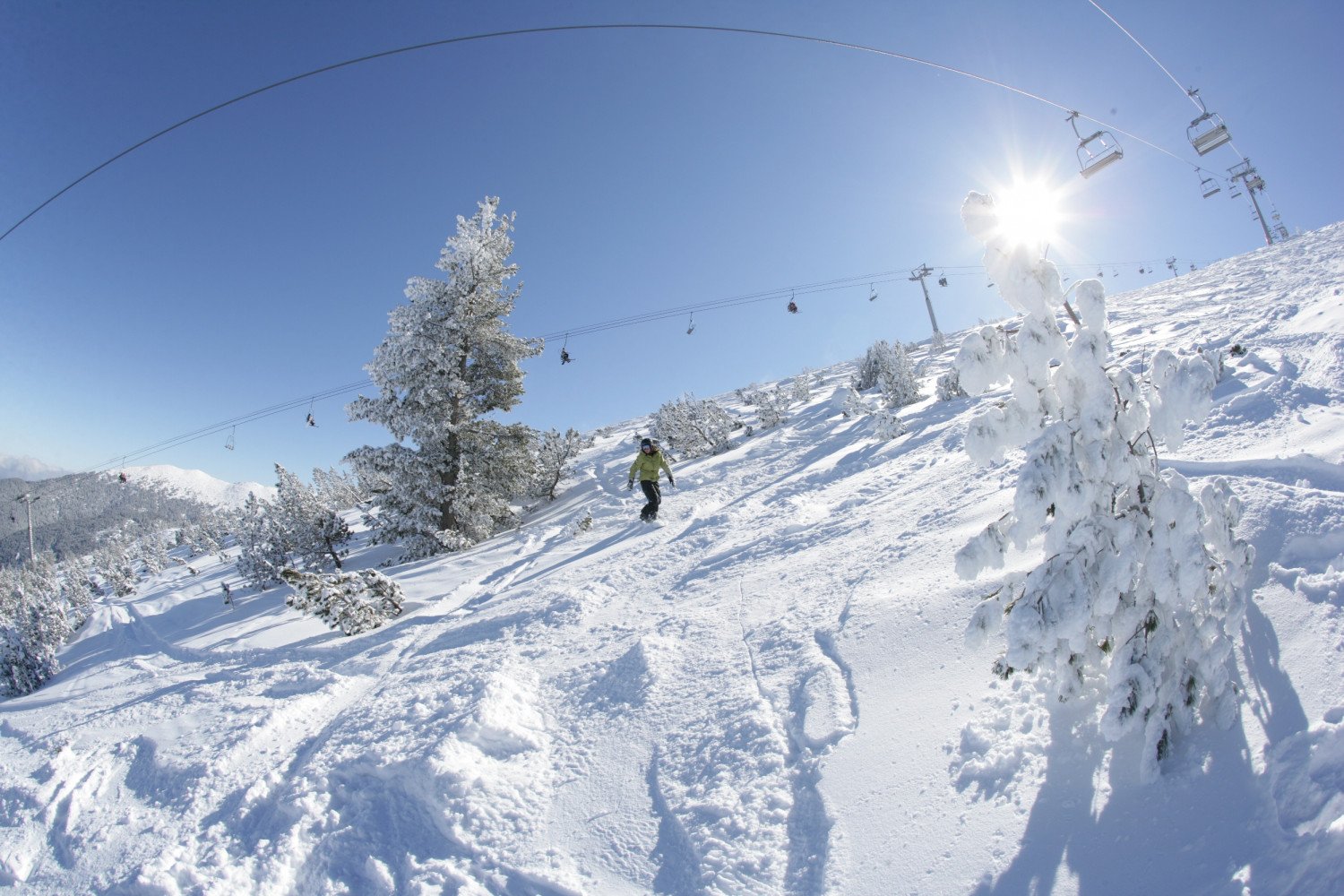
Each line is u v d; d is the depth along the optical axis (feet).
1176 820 6.13
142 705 22.34
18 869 12.83
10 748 21.85
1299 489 9.64
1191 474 12.12
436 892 8.95
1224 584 7.35
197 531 166.91
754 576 18.76
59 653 59.36
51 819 14.48
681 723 11.85
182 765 15.35
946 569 12.99
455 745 12.47
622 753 11.63
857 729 9.73
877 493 23.49
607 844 9.36
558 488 74.74
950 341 112.47
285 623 36.22
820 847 7.95
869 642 11.73
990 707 8.81
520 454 62.28
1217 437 13.64
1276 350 17.24
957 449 25.36
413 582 39.37
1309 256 50.31
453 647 20.89
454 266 59.31
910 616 11.77
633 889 8.39
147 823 13.11
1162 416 7.29
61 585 143.13
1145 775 6.66
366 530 80.94
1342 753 5.70
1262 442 12.56
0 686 44.42
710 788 9.81
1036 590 7.03
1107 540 7.06
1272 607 7.95
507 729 13.01
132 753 17.26
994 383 7.77
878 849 7.53
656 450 38.93
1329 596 7.66
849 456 35.47
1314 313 20.34
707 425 65.82
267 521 61.77
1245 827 5.68
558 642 18.48
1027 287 7.29
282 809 12.01
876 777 8.63
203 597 67.92
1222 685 6.93
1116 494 7.38
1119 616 7.25
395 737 13.64
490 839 9.98
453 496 56.39
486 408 63.00
